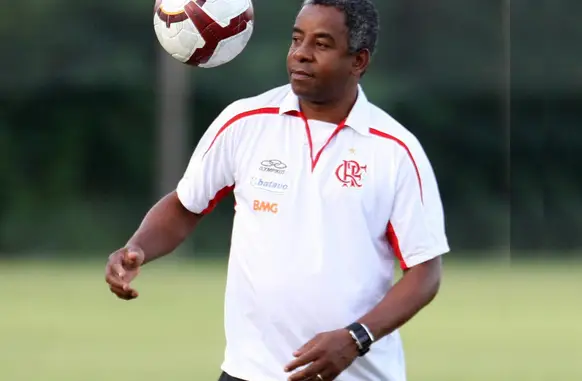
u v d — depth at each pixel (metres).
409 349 30.20
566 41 72.75
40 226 73.19
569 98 72.69
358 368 11.91
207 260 64.00
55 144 76.19
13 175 75.06
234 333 11.81
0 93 76.12
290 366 10.98
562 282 48.75
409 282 11.62
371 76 76.06
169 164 74.19
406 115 76.19
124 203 75.81
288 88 12.02
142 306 39.38
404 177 11.67
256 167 11.77
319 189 11.62
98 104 76.94
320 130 11.72
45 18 76.69
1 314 37.19
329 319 11.55
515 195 72.38
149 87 77.06
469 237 73.25
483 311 38.62
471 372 26.44
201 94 75.19
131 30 77.50
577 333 33.50
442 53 76.38
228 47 12.62
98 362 27.34
